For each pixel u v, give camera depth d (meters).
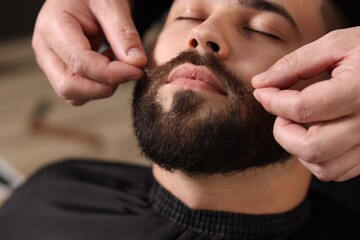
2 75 2.07
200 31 0.63
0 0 2.12
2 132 1.66
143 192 0.85
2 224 0.90
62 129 1.64
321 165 0.55
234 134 0.62
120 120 1.75
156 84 0.64
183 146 0.61
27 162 1.49
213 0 0.68
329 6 0.72
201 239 0.73
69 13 0.75
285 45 0.67
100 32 0.77
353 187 0.94
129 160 1.51
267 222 0.73
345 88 0.52
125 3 0.77
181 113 0.61
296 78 0.58
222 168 0.65
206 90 0.62
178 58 0.64
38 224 0.85
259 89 0.58
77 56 0.69
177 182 0.73
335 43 0.57
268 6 0.66
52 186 0.90
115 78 0.68
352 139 0.54
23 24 2.21
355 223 0.83
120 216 0.80
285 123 0.56
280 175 0.71
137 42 0.70
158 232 0.75
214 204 0.72
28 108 1.82
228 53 0.64
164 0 0.94
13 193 0.94
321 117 0.53
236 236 0.73
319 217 0.82
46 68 0.76
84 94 0.73
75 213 0.84
